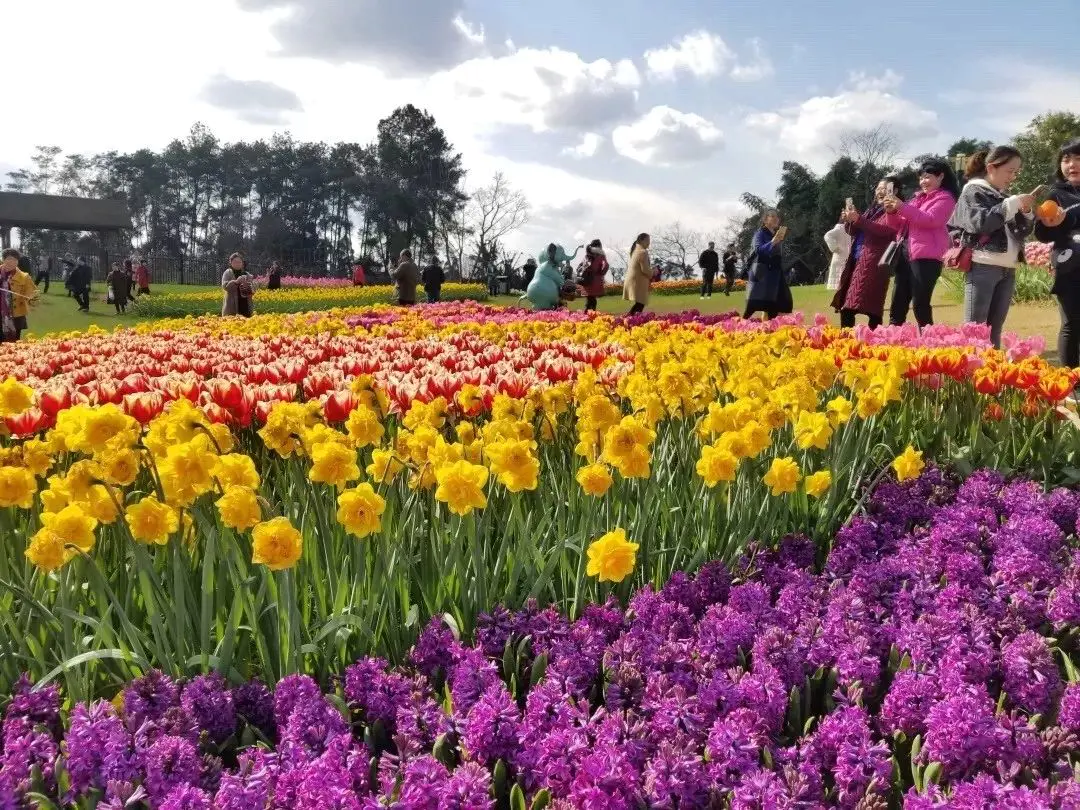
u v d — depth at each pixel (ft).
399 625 8.62
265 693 7.27
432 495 9.73
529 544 9.27
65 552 7.81
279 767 6.21
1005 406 16.76
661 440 13.47
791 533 11.57
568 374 16.43
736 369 16.51
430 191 294.66
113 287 105.70
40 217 226.58
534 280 60.49
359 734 7.27
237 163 331.98
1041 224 23.49
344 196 313.12
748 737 6.29
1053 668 7.67
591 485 9.23
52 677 7.47
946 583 10.01
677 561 10.58
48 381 18.61
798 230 192.75
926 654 7.89
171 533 8.19
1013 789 5.62
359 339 29.94
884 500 12.63
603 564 8.21
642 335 27.48
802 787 5.83
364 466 12.28
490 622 8.25
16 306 50.78
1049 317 43.68
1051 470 15.03
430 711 6.89
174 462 8.23
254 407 13.10
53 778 6.21
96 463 8.98
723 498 11.46
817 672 7.86
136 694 6.86
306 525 8.96
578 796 5.77
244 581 7.87
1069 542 11.95
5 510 9.06
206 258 288.51
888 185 30.73
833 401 12.78
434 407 11.91
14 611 8.54
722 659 8.05
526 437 11.39
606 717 6.77
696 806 5.92
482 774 5.91
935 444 16.08
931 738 6.43
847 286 35.06
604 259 66.18
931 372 16.74
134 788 5.99
